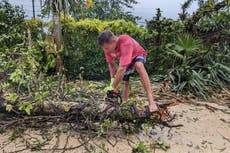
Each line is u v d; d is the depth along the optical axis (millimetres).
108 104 3283
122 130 3404
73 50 6180
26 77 3557
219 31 6312
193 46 5676
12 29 5824
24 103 3150
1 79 3637
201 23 6391
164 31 6426
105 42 3105
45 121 3412
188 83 5070
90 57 6305
